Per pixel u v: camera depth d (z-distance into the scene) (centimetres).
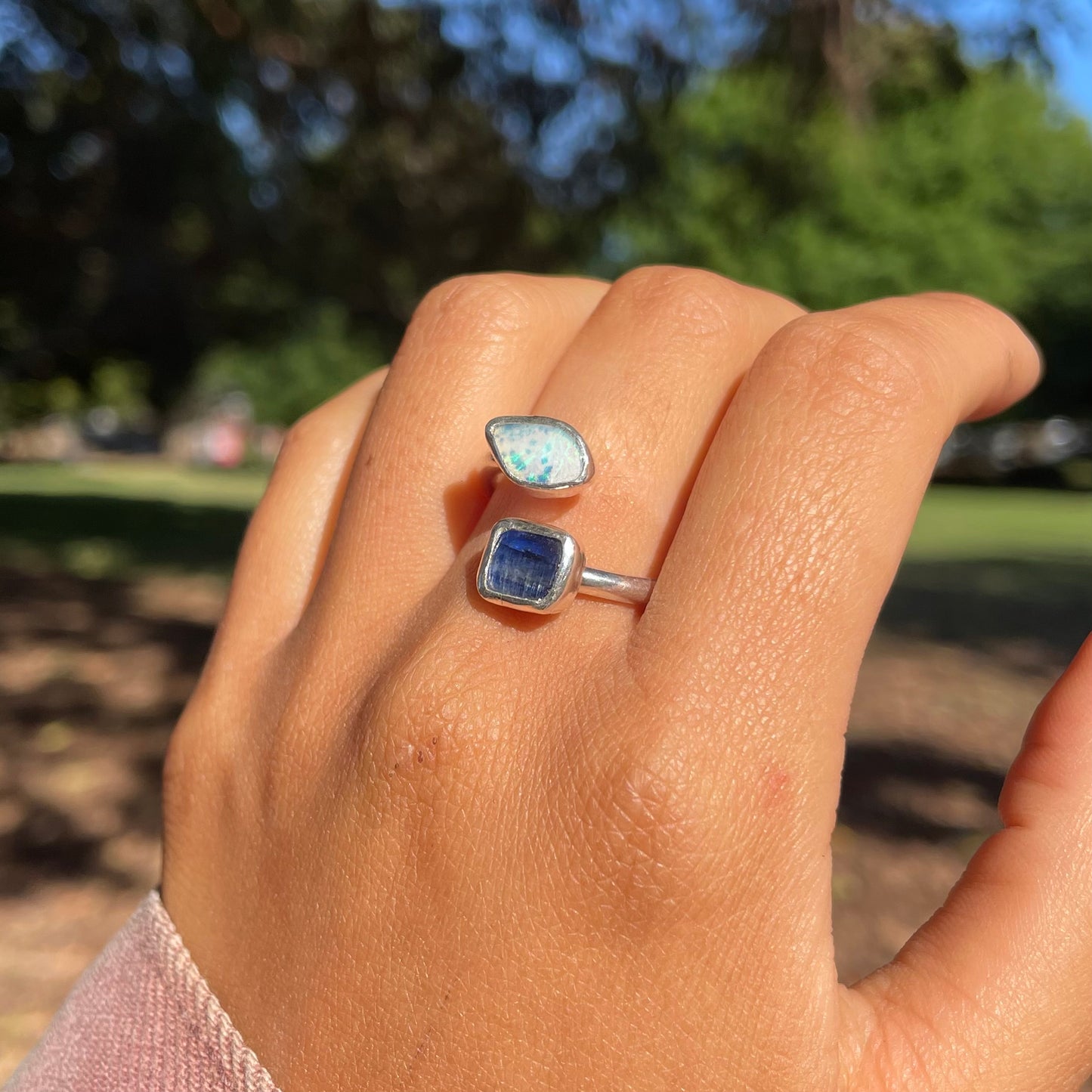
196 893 10
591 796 8
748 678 8
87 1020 10
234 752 10
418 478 10
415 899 9
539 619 9
